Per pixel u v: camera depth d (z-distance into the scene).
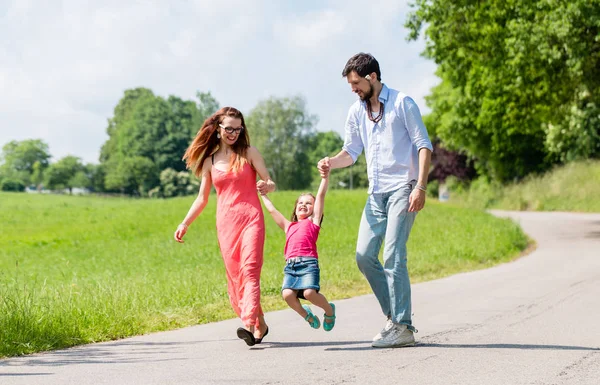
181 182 137.75
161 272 18.27
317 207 7.14
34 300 9.75
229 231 7.14
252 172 7.29
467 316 8.88
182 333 8.34
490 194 62.41
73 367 6.21
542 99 28.55
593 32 24.67
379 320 8.96
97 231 37.47
